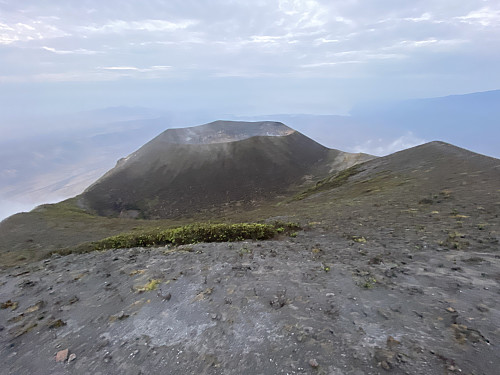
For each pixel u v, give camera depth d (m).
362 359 3.57
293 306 5.11
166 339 4.49
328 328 4.32
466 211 13.05
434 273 6.27
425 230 10.84
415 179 31.02
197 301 5.61
